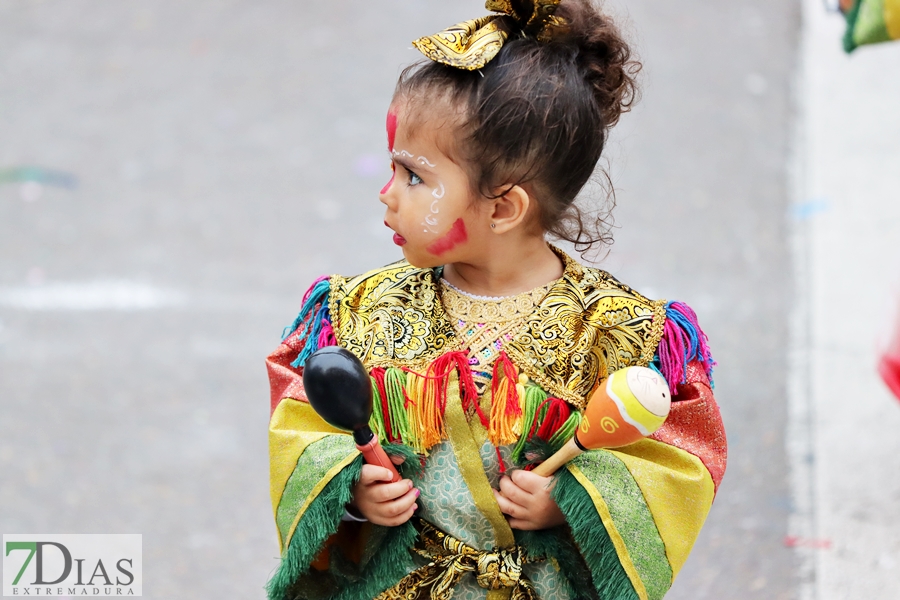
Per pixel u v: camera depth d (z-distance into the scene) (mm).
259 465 11211
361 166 19281
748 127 19578
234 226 17188
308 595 5195
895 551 9266
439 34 4836
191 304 14797
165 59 23688
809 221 16359
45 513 10266
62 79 22875
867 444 10914
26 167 19234
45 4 26609
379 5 26062
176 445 11570
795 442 10969
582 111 4914
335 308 5250
